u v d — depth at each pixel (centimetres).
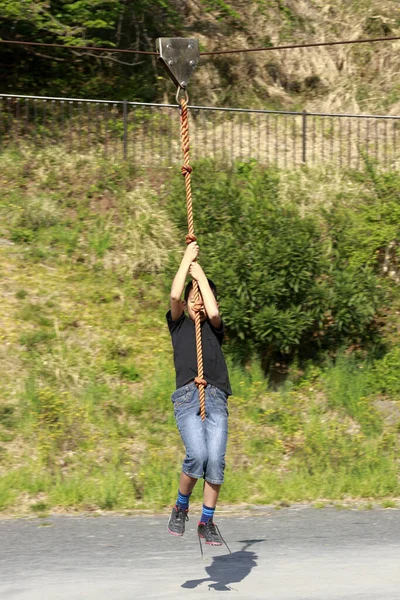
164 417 1049
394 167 1527
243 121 1723
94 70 1830
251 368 1142
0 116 1517
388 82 1884
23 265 1273
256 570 628
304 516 835
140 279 1290
